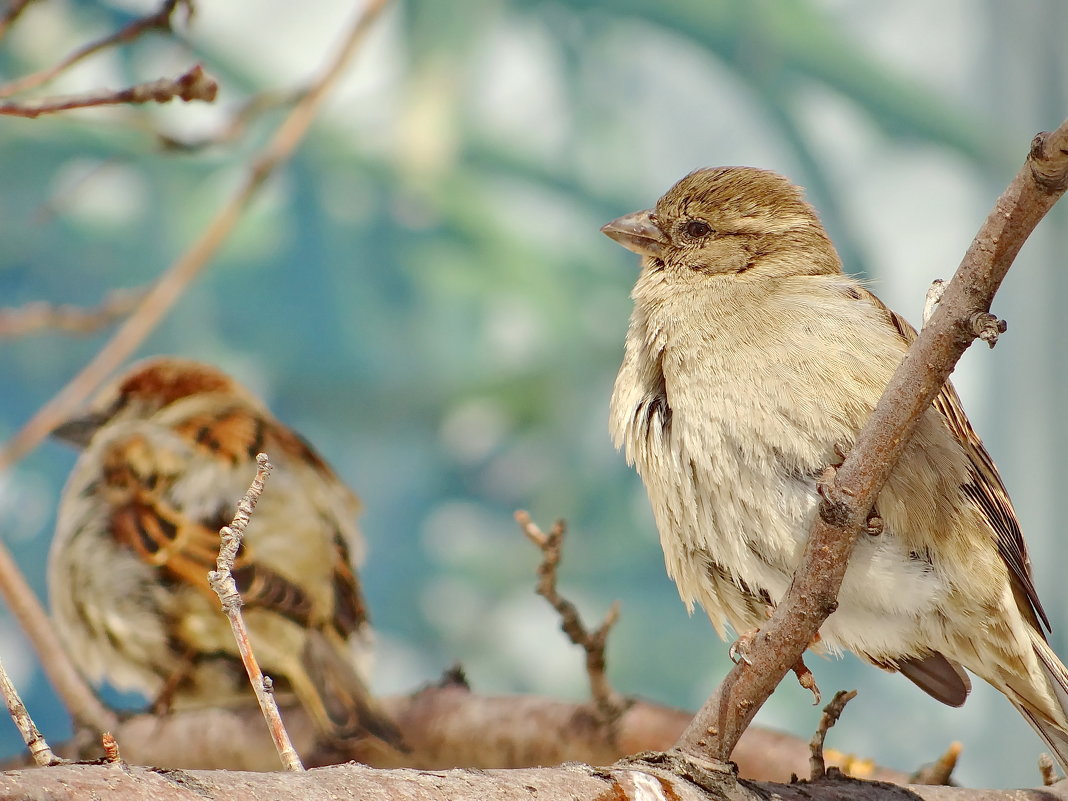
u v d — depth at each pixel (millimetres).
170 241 14023
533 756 5539
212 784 2719
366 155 14281
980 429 14203
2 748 11938
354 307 14430
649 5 14477
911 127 14516
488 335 14680
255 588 6422
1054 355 14102
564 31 14633
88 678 7004
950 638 5027
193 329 14070
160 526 6770
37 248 13648
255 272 14250
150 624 6691
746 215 5715
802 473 4867
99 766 2666
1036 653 5027
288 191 14258
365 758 5891
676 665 13688
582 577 14055
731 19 14539
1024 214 3441
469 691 5957
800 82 14680
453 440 14492
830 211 14453
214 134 6395
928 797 4137
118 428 7352
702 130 14945
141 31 4727
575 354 14750
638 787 3430
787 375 4918
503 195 14750
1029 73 14695
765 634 3850
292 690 6555
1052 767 5094
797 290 5281
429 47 14211
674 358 5160
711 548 5102
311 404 14320
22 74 13047
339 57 6566
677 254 5723
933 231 14492
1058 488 13875
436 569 13938
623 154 14953
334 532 6871
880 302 5348
